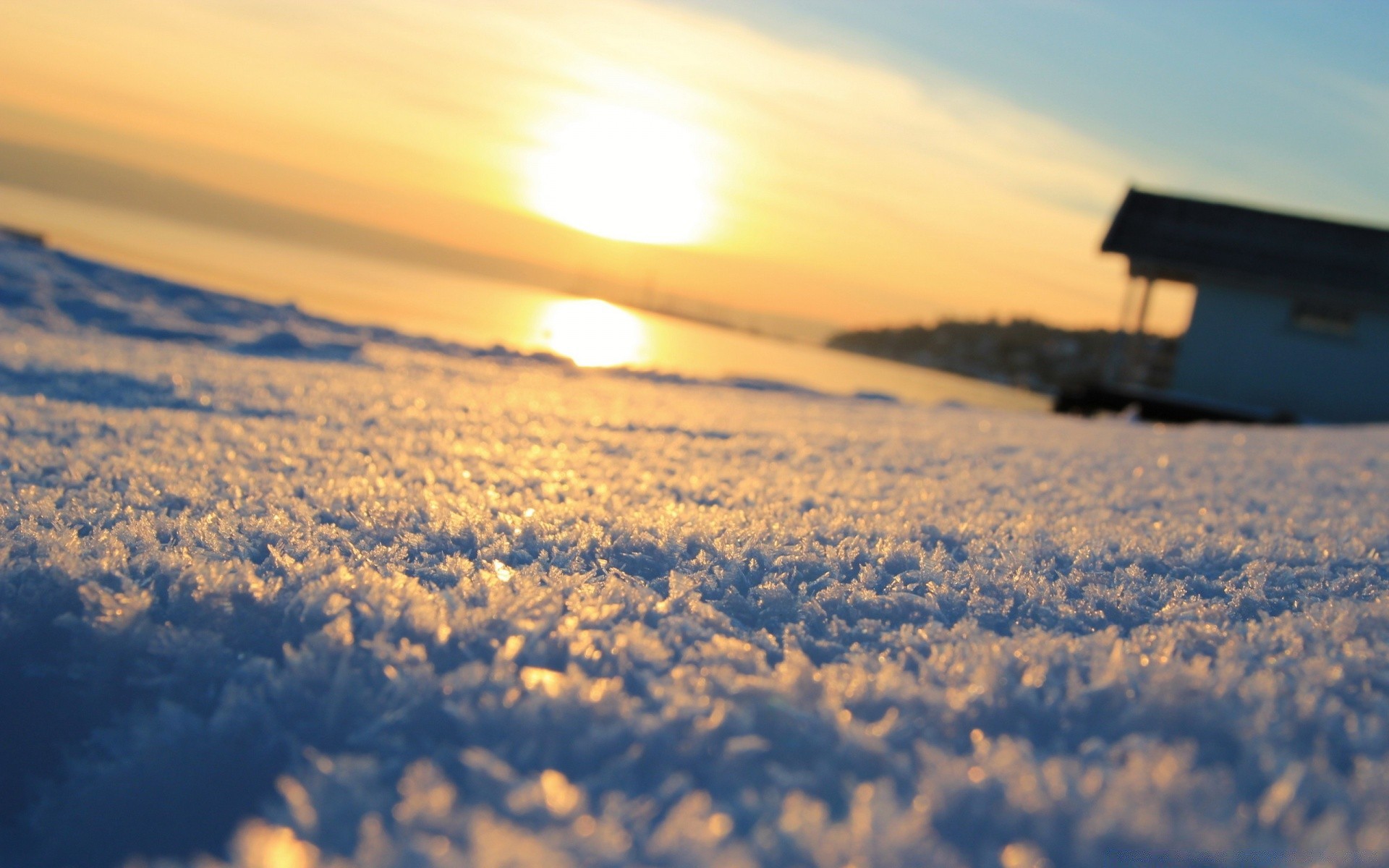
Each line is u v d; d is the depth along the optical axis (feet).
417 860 3.26
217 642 5.90
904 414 45.42
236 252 154.20
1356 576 8.68
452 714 4.64
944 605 7.23
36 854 4.46
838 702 4.88
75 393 22.65
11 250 60.90
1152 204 75.36
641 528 9.53
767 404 47.21
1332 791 3.83
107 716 5.43
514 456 16.48
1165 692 4.92
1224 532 11.71
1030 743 4.50
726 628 6.36
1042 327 162.71
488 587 6.81
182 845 4.31
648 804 3.70
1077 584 8.01
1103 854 3.42
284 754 4.68
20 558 7.14
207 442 15.19
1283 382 70.49
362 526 8.91
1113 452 25.11
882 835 3.36
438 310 127.44
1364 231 72.18
